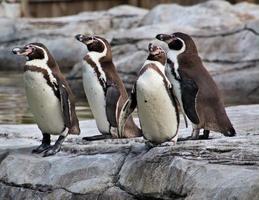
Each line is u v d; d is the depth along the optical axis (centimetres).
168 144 1383
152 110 1347
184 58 1432
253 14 3544
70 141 1581
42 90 1445
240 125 1694
